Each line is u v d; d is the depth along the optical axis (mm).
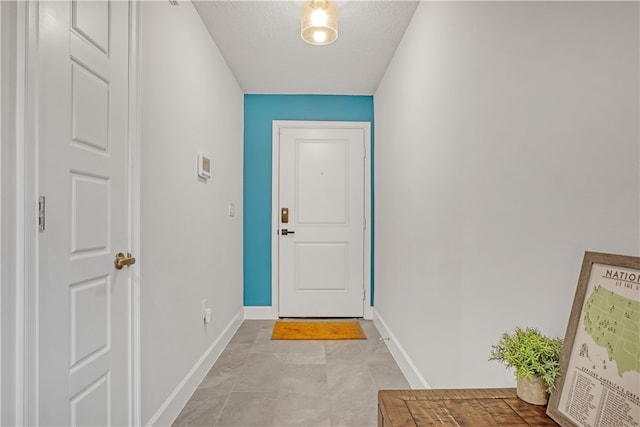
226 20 2258
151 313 1538
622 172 703
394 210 2631
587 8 792
